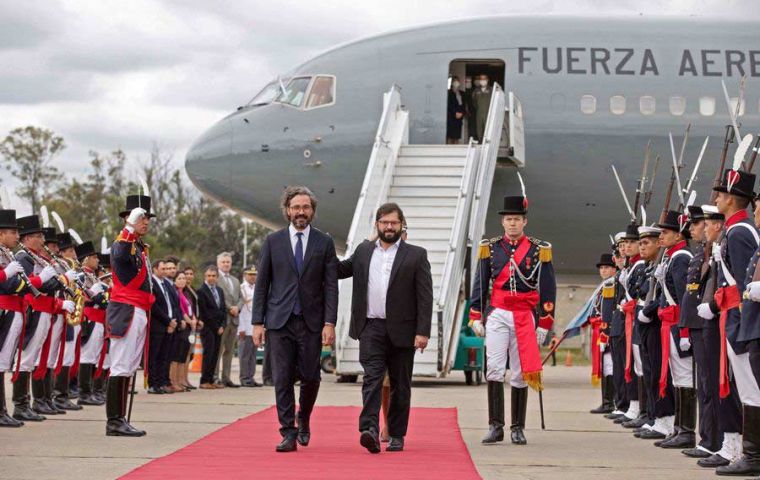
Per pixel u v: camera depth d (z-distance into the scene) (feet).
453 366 57.31
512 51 67.82
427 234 58.85
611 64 67.87
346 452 27.91
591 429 36.01
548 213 68.69
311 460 25.91
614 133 67.51
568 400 50.21
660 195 68.03
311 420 36.70
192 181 70.08
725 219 26.11
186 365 54.70
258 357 85.71
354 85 68.03
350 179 67.62
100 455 26.32
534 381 30.25
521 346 30.48
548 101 67.56
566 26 69.05
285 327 28.60
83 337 43.96
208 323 55.93
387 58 68.28
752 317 23.81
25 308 34.24
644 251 34.60
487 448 29.60
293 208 29.04
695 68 67.97
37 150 194.49
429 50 67.92
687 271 30.81
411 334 28.58
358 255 29.37
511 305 30.78
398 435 28.63
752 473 24.44
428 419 37.73
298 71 70.13
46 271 34.96
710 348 27.43
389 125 62.18
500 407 30.99
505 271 30.89
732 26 69.77
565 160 67.67
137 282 31.60
